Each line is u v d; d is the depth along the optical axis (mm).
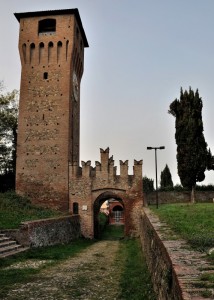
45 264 20375
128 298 13016
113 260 23375
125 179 45781
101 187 45594
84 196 45281
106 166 46094
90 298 13211
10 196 43906
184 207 31875
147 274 15977
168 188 55719
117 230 62812
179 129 47875
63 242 33500
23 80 48469
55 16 49406
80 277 17141
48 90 47719
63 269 19250
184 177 46906
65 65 48062
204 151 46906
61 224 33594
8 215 31328
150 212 28734
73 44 48562
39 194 45500
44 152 46281
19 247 24016
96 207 47438
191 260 8398
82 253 27078
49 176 45781
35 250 24969
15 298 12992
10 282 15562
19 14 49594
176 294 6863
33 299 12906
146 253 20078
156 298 11234
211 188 54094
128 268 19484
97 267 20250
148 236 18547
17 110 51344
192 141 46719
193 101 47969
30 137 46875
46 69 48344
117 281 16375
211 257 8586
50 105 47281
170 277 8055
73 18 49000
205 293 5844
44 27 51781
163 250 10586
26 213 35781
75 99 51312
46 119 47000
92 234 44250
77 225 42438
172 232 14102
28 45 49125
